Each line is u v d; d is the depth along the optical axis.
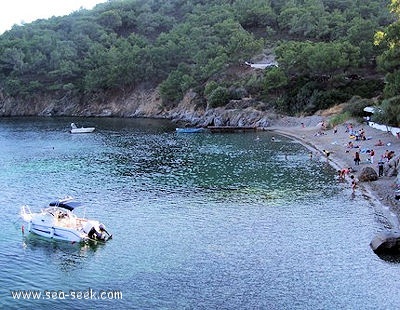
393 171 68.31
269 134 123.62
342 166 77.81
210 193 64.19
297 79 152.50
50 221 49.97
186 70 185.25
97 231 48.03
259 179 71.44
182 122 160.25
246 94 157.00
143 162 88.12
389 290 36.53
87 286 38.81
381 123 103.88
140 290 37.88
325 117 132.25
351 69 145.00
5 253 45.62
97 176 76.50
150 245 46.59
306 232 48.59
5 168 84.06
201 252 44.56
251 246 45.53
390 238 43.09
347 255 42.75
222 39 195.88
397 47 94.62
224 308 34.75
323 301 35.28
